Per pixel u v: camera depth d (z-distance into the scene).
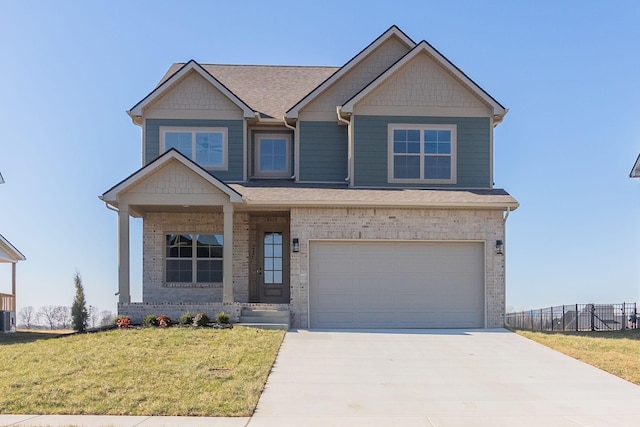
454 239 16.81
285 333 14.89
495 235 16.88
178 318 15.71
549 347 13.60
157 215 18.27
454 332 15.73
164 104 18.66
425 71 18.47
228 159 18.61
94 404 8.84
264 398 9.37
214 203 15.93
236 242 18.06
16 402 8.90
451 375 10.92
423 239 16.81
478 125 18.45
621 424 8.18
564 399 9.46
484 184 18.36
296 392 9.70
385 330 16.05
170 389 9.53
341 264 16.83
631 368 11.38
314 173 18.81
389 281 16.84
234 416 8.44
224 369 10.77
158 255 18.16
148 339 13.20
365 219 16.81
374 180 18.20
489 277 16.78
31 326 28.89
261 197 16.61
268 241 18.75
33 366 11.00
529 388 10.09
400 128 18.33
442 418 8.40
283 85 21.53
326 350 12.95
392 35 19.17
